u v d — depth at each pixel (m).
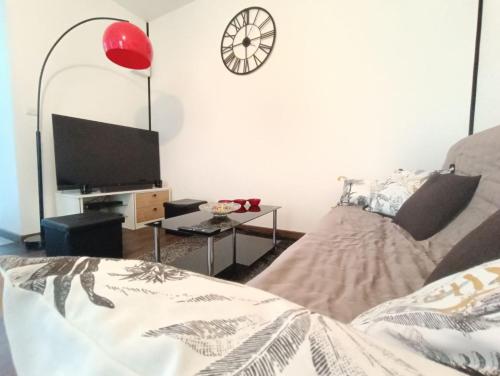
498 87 1.65
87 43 2.75
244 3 2.63
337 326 0.26
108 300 0.23
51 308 0.23
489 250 0.46
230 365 0.18
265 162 2.66
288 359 0.18
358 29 2.15
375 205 1.66
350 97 2.22
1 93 2.30
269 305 0.28
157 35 3.25
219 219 1.59
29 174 2.34
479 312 0.25
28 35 2.29
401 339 0.30
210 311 0.24
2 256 0.27
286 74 2.48
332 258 0.85
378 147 2.15
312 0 2.30
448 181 1.17
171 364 0.17
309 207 2.46
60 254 1.66
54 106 2.50
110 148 2.75
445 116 1.91
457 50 1.84
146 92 3.40
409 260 0.86
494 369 0.23
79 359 0.20
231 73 2.77
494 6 1.66
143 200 2.90
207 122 2.98
